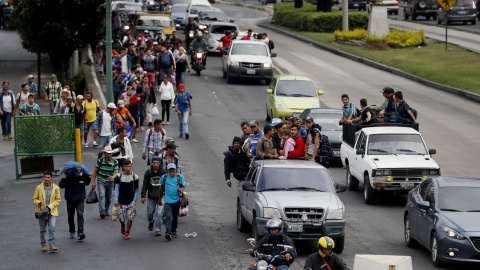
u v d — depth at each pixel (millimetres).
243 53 80750
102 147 50219
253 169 34312
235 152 36969
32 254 31547
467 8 125562
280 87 62500
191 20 100312
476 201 30484
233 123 62781
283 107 60312
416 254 31531
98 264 29875
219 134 58688
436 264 29344
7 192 43781
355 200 41844
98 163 36906
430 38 105750
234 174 36656
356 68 90250
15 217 38188
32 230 35656
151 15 100625
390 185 39719
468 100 71062
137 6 119250
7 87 57906
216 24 103625
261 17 162750
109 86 55469
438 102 69875
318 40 112062
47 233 34812
